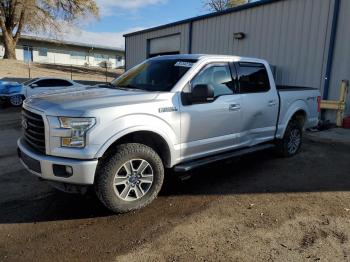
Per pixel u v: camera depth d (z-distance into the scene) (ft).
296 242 11.95
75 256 11.03
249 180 18.38
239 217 13.83
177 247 11.56
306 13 39.19
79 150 12.50
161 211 14.35
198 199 15.67
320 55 38.17
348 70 35.76
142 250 11.37
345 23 35.58
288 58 41.75
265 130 20.07
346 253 11.28
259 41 45.42
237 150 18.65
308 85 39.75
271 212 14.34
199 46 56.54
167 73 16.47
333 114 37.06
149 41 70.69
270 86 20.31
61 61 182.39
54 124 12.62
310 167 20.93
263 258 10.94
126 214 14.06
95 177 13.19
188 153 15.90
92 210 14.43
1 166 20.72
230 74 17.85
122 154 13.42
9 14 120.88
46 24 119.34
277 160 22.35
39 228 12.91
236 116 17.74
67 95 14.66
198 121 15.87
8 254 11.14
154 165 14.46
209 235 12.36
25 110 14.48
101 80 114.32
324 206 15.03
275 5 42.78
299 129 23.48
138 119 13.65
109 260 10.82
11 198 15.71
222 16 51.26
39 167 13.05
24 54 167.84
